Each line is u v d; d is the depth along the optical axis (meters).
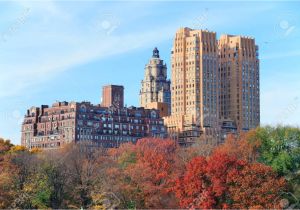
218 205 198.75
